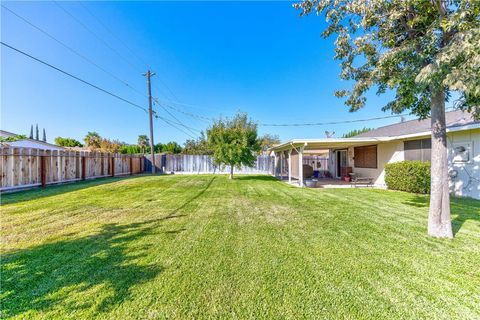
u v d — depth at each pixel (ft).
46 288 7.77
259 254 10.55
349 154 50.57
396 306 6.87
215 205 21.48
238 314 6.53
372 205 21.68
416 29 12.14
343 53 14.58
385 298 7.25
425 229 14.21
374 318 6.36
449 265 9.45
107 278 8.42
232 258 10.11
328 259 10.03
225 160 47.52
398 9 11.64
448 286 7.92
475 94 8.87
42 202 22.44
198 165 69.87
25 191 28.68
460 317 6.40
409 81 11.94
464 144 26.08
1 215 17.46
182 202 22.82
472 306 6.86
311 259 10.03
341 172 54.24
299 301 7.11
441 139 12.67
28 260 9.86
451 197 25.40
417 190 29.25
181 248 11.22
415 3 10.96
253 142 48.98
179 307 6.82
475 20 9.70
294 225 15.16
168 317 6.40
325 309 6.73
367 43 13.19
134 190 31.04
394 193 29.58
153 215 17.65
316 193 29.53
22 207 20.20
